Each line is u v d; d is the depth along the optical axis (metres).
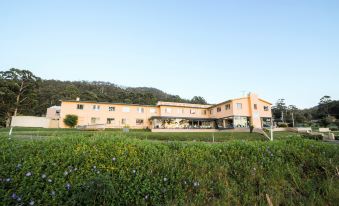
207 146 5.06
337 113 72.00
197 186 3.84
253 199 3.66
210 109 48.38
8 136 4.53
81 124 37.59
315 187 4.05
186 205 3.42
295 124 64.19
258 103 41.75
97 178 3.16
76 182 3.34
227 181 4.12
